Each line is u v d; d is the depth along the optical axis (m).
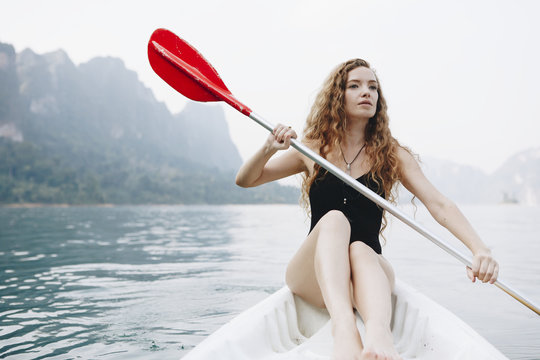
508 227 12.20
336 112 1.62
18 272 3.90
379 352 1.01
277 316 1.52
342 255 1.27
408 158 1.61
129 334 2.05
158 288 3.18
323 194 1.55
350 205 1.50
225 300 2.79
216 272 3.96
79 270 4.04
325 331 1.37
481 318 2.47
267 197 108.19
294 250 5.92
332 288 1.20
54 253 5.38
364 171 1.61
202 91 1.74
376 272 1.28
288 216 21.02
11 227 10.72
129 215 21.88
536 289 3.30
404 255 5.34
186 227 11.77
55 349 1.84
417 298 1.55
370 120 1.68
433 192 1.52
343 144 1.65
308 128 1.74
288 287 1.68
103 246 6.34
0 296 2.88
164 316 2.39
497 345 2.00
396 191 1.71
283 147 1.43
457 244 6.62
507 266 4.55
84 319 2.31
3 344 1.90
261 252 5.67
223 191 107.75
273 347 1.43
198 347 1.21
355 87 1.61
